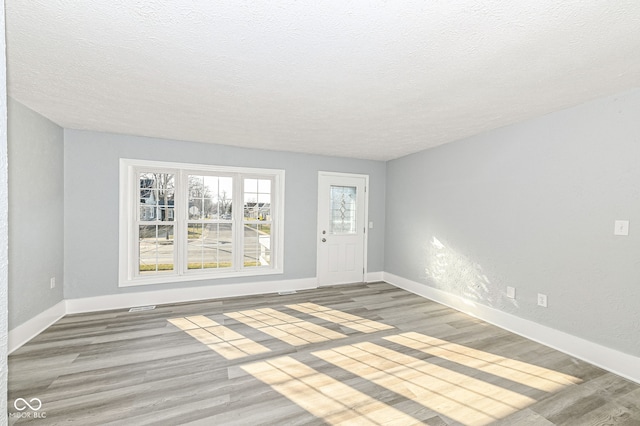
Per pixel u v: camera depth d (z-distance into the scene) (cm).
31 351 261
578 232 259
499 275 329
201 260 422
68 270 348
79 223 352
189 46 171
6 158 50
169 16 144
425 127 327
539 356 261
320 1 133
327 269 496
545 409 193
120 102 259
